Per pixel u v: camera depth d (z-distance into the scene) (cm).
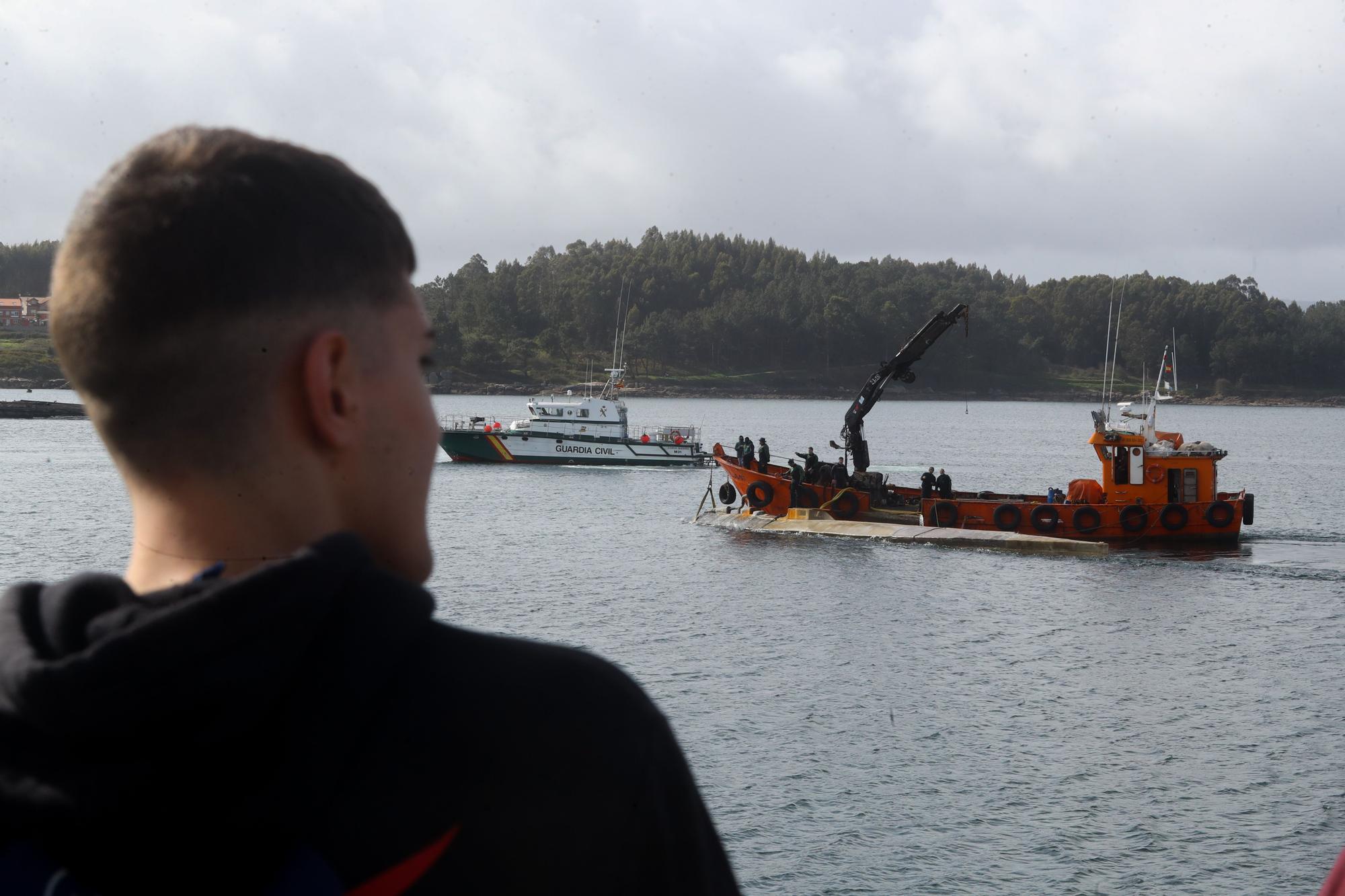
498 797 137
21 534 3716
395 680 139
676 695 1873
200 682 124
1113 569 3259
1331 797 1430
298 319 141
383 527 155
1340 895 196
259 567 140
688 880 151
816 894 1171
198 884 128
